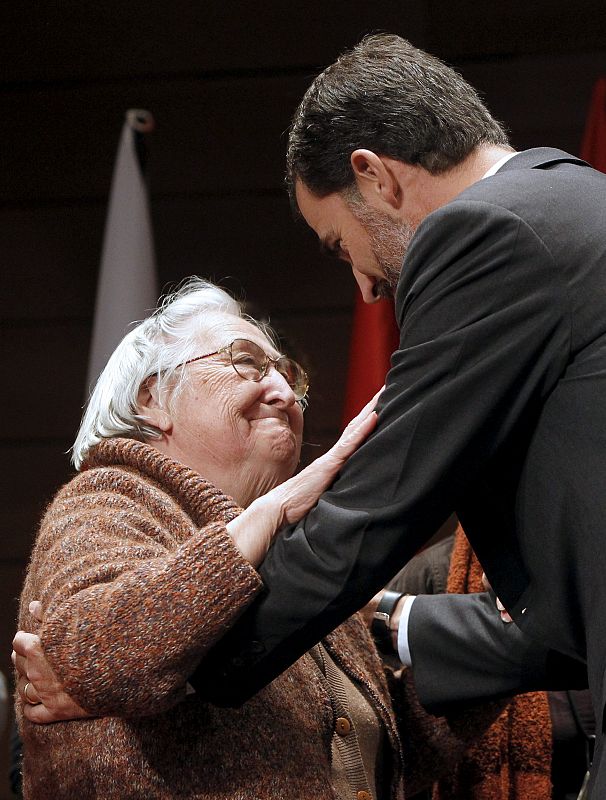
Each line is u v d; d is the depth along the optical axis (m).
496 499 2.46
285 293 6.89
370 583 2.37
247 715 2.60
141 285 5.15
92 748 2.49
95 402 3.11
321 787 2.65
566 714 3.91
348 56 2.79
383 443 2.36
